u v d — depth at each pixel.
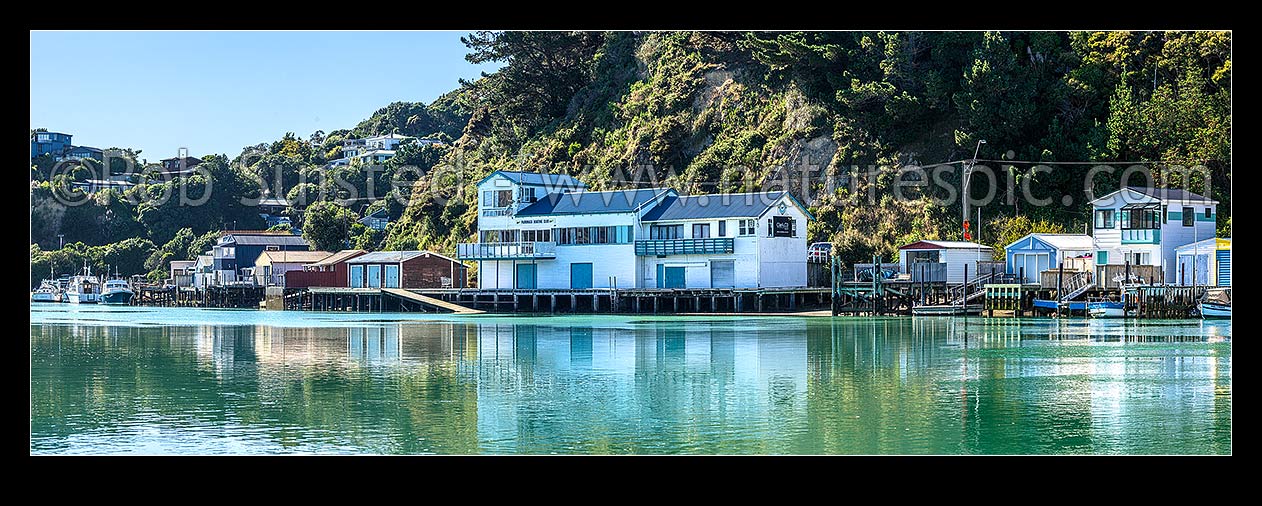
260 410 37.50
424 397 39.94
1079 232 95.25
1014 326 68.69
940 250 86.44
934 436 33.12
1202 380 42.72
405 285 110.62
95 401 39.44
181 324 82.62
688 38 129.00
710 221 90.19
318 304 113.06
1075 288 77.19
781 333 65.06
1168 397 39.06
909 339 59.91
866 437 33.00
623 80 141.25
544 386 42.31
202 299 130.12
